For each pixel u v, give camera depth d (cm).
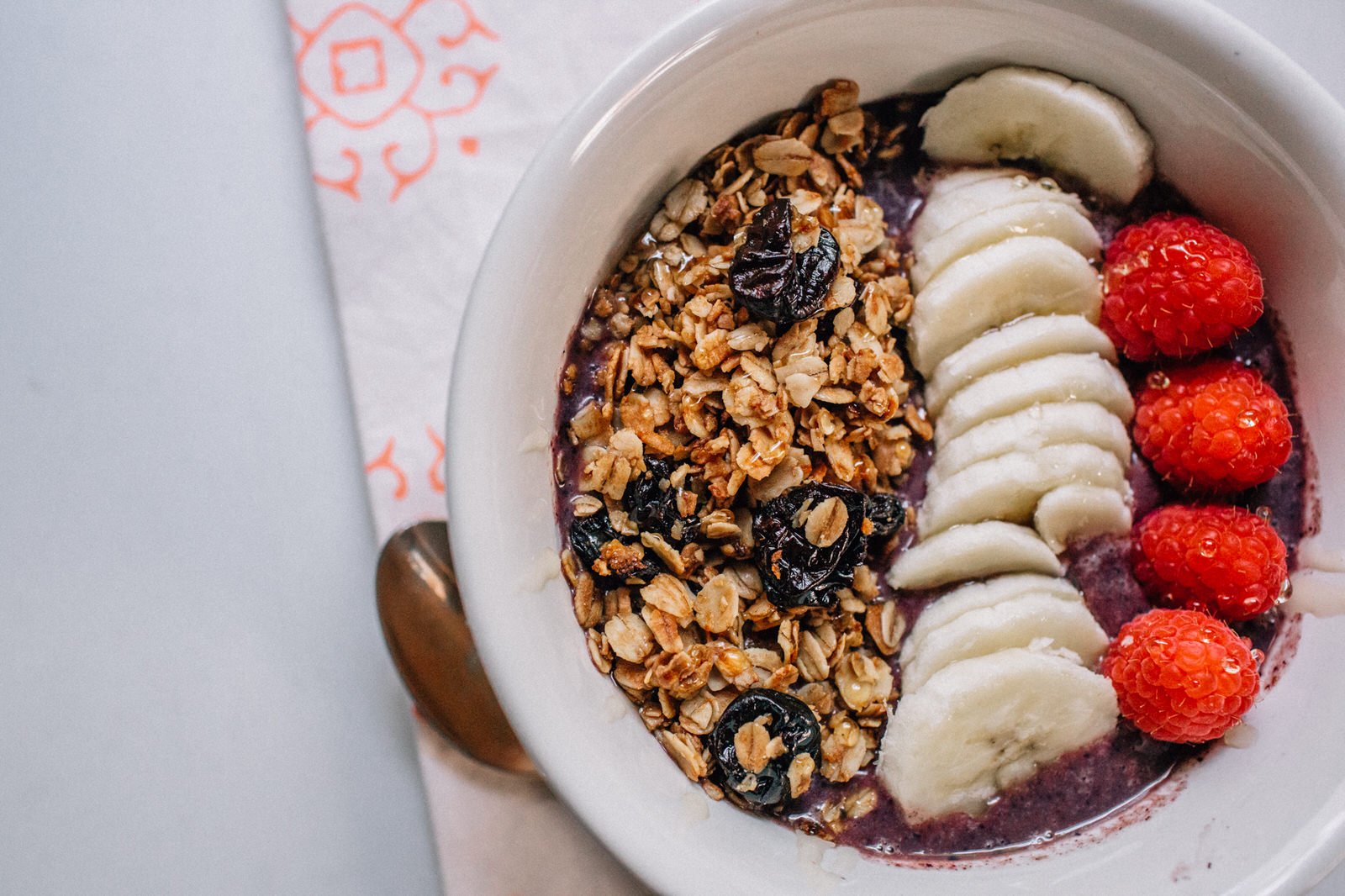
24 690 32
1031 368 28
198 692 32
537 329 26
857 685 28
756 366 27
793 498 27
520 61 31
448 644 31
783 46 26
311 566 32
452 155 31
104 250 32
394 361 31
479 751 31
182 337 32
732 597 27
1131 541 28
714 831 27
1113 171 28
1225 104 26
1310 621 28
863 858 28
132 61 32
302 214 32
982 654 28
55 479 32
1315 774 27
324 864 32
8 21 32
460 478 26
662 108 26
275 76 32
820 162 28
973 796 28
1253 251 28
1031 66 28
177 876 32
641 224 28
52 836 32
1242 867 27
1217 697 26
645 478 27
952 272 28
